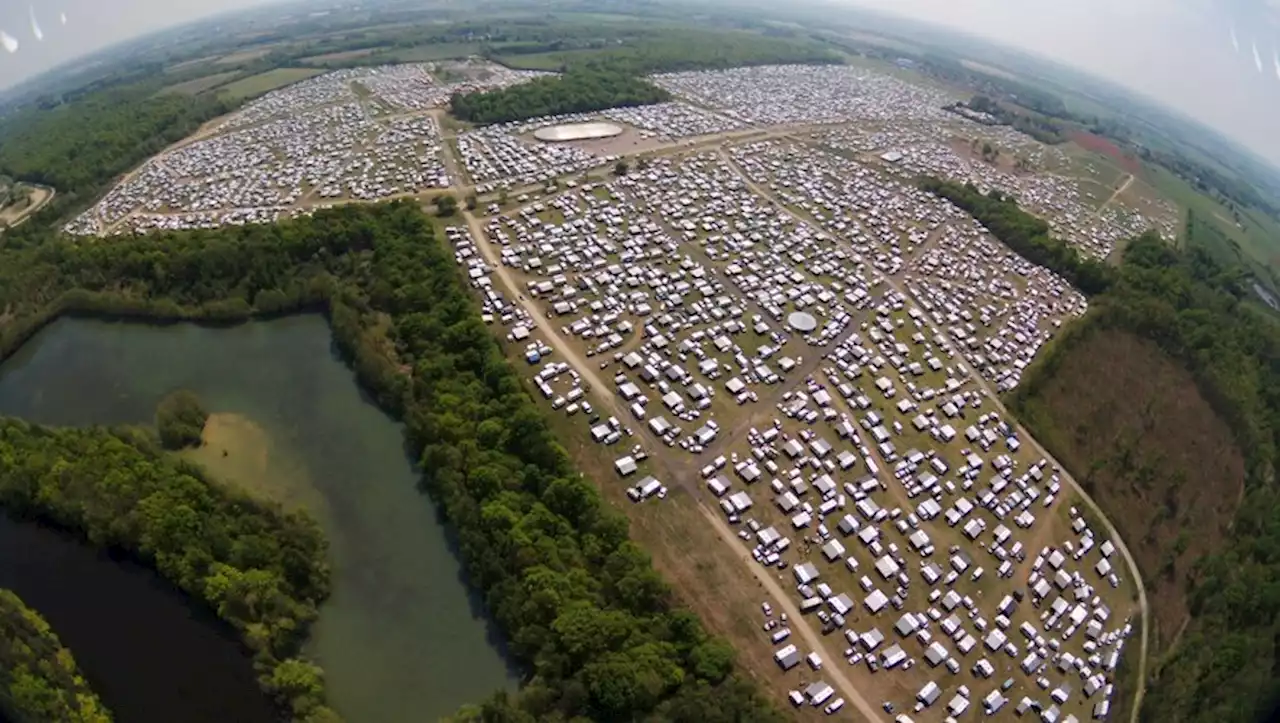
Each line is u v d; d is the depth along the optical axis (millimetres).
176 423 187375
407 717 136250
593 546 158250
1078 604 172625
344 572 160500
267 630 141375
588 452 186000
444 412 187000
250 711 134625
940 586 168250
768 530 170875
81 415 199125
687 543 167625
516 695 137625
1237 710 138500
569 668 137625
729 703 132375
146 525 152625
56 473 162000
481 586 154500
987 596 169125
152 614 149000
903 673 150125
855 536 174000
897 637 156625
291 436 193625
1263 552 179500
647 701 132750
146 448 177125
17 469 162750
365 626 150625
